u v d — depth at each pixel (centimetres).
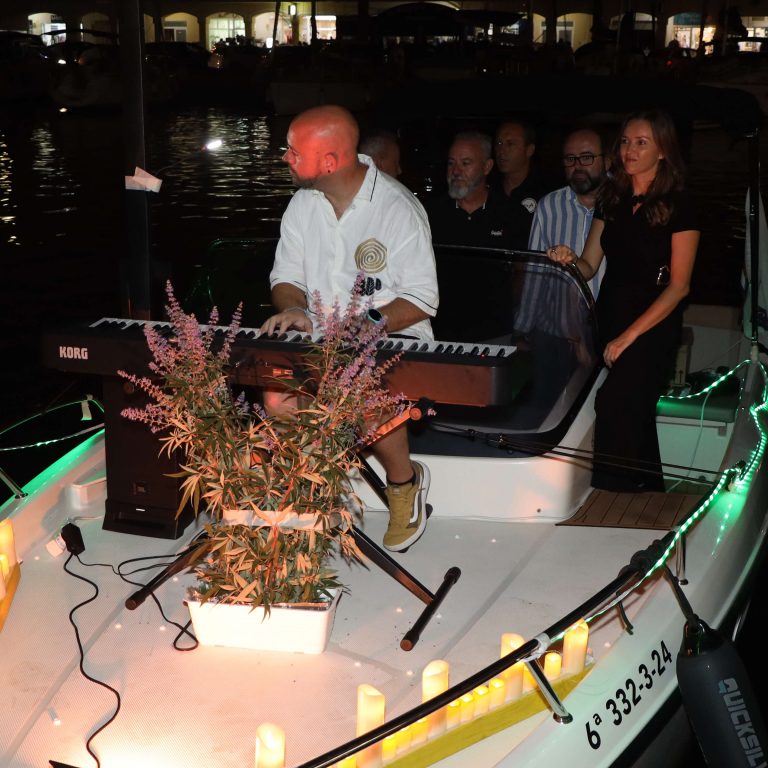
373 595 303
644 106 471
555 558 326
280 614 268
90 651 274
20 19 4275
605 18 4312
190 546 290
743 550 333
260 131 2333
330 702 254
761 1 4131
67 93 2834
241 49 3509
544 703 245
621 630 278
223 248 442
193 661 270
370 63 2927
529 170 512
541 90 493
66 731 242
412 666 270
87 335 302
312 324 327
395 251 321
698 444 468
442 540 337
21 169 1798
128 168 352
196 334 264
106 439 334
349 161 314
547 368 405
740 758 254
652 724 255
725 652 255
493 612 295
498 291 425
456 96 507
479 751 233
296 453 261
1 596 284
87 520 346
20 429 655
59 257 1146
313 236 330
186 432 266
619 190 392
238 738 240
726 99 450
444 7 3341
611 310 398
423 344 290
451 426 355
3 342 851
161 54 3191
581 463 362
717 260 1093
